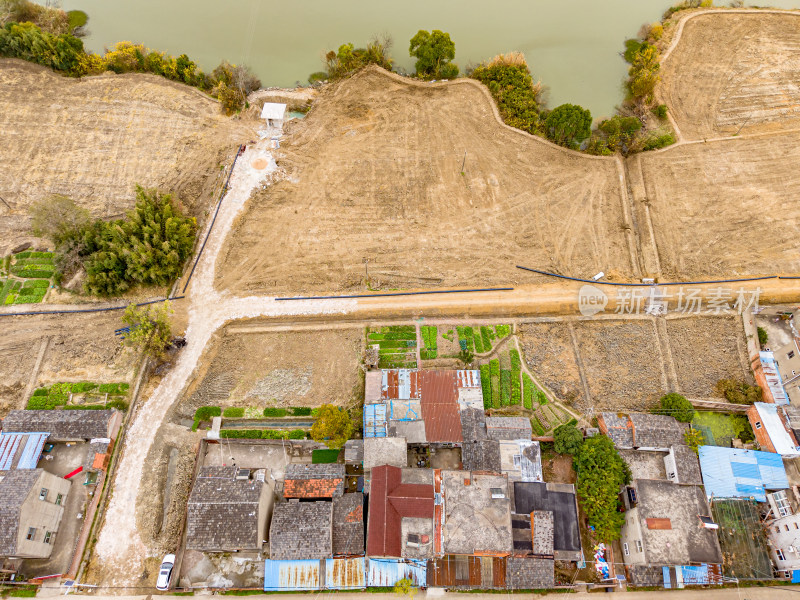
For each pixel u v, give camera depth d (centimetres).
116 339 5594
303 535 4350
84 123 6925
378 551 4116
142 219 5831
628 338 5675
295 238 6197
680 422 4991
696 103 7144
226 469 4656
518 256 6097
